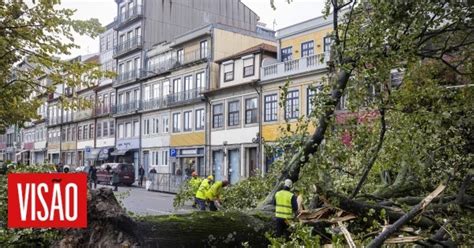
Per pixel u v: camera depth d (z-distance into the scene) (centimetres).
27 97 1148
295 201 521
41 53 990
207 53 3681
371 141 637
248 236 475
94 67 1077
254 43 3859
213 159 3516
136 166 4509
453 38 701
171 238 422
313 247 392
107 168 3672
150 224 422
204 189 1199
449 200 630
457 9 603
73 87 1062
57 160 6262
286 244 402
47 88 1056
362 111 625
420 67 680
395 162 679
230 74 3447
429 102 645
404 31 598
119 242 397
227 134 3362
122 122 4841
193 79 3809
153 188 3247
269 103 3017
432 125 629
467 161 639
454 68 689
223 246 456
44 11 959
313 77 2673
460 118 638
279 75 2922
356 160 647
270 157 658
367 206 523
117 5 5088
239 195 806
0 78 1027
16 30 947
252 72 3209
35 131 7050
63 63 1020
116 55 4903
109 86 5097
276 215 506
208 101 3559
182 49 4000
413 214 439
